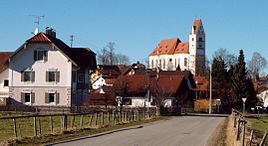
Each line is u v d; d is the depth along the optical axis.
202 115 74.25
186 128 41.31
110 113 50.47
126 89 87.25
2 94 78.00
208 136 32.81
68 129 32.62
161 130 38.19
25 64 74.62
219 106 91.31
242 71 97.69
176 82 90.69
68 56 73.88
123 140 28.08
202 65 176.50
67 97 73.94
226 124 48.31
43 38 74.19
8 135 31.02
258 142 28.22
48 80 74.31
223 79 100.81
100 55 156.00
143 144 26.05
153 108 69.56
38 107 69.25
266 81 151.62
